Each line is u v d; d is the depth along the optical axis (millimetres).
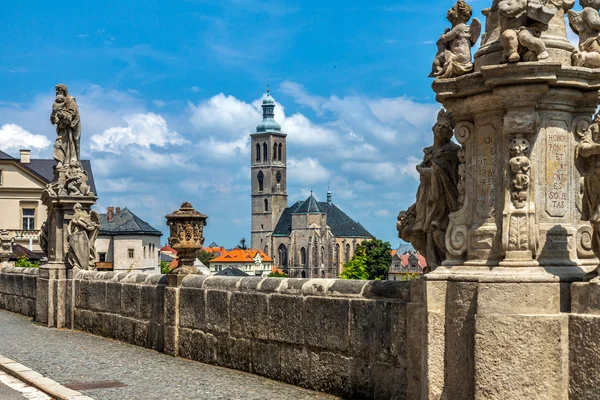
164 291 14953
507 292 7535
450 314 8023
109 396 11062
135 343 16312
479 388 7617
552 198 7832
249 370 12398
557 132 7855
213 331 13414
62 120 20891
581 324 7355
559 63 7500
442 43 8562
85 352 15422
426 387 8242
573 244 7914
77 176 20781
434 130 8992
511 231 7707
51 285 20594
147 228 92500
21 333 19094
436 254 8938
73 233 20219
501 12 7648
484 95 7910
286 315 11492
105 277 18125
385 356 9688
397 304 9516
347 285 10414
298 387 11188
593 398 7262
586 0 8125
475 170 8133
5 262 27375
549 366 7422
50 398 11250
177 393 11125
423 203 9078
